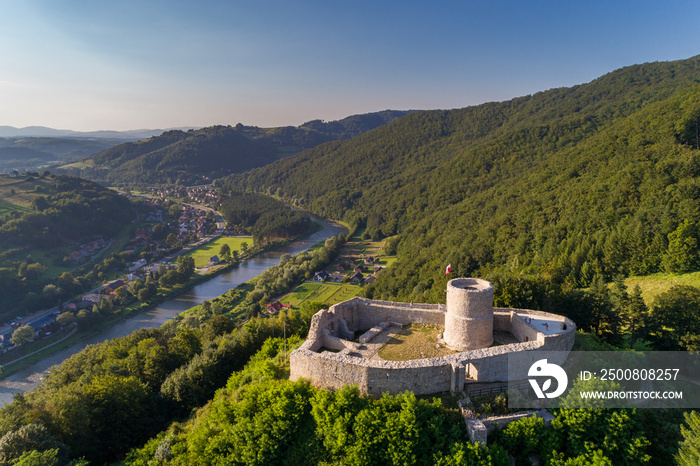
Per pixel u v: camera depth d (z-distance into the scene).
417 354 38.66
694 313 43.53
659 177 87.56
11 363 102.38
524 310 45.47
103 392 43.91
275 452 30.69
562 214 102.56
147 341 67.81
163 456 36.41
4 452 34.75
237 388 43.09
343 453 29.64
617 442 28.55
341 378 33.88
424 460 27.88
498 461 27.31
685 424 31.97
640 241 70.44
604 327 47.81
